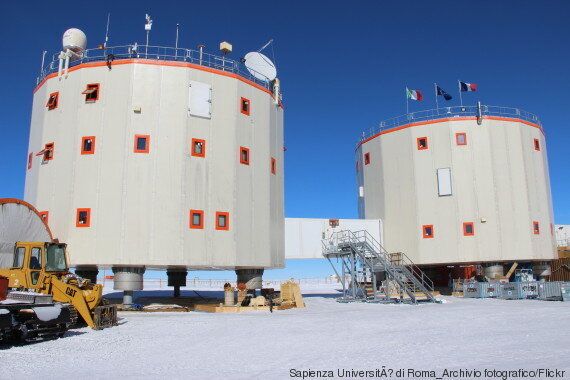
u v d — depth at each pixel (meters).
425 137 40.84
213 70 29.38
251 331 17.09
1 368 10.89
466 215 38.66
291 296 29.66
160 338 15.62
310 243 39.78
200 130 28.27
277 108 34.28
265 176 31.31
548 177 43.22
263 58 33.94
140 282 26.91
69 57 29.25
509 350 12.03
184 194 27.14
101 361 11.73
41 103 30.14
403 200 41.16
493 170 39.12
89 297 18.56
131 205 26.39
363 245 33.72
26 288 17.66
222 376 9.75
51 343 14.71
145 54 28.33
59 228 26.77
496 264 39.28
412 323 18.75
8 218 20.31
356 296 36.12
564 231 54.56
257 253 29.77
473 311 23.45
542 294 34.09
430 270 45.44
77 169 27.03
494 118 39.97
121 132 27.09
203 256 27.14
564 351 11.72
